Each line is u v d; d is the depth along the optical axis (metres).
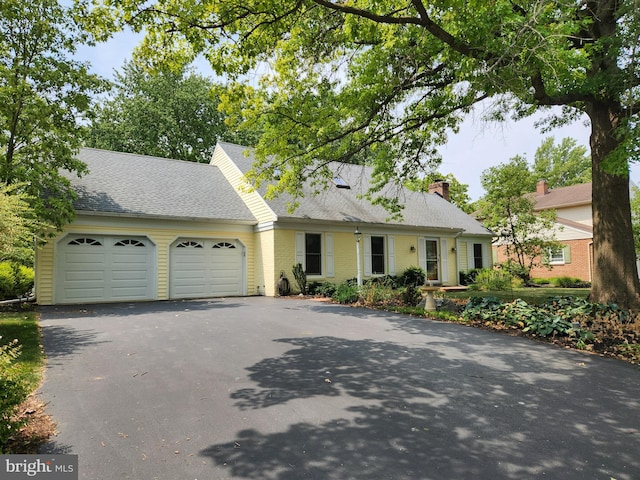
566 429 3.28
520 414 3.58
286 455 2.82
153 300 12.75
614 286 8.27
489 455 2.84
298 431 3.21
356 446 2.96
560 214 27.28
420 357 5.46
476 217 23.09
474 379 4.56
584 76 6.84
